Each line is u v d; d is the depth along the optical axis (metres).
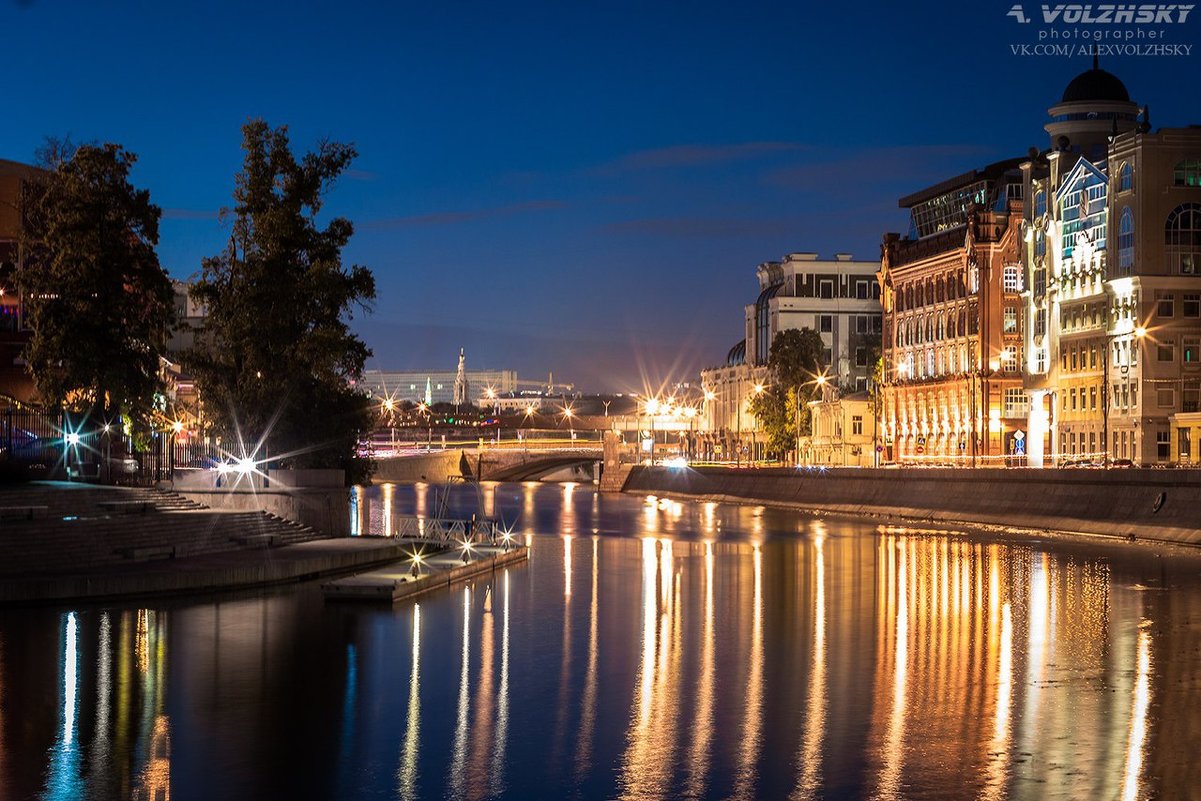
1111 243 133.62
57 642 54.88
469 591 74.12
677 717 45.16
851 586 78.00
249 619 60.94
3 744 41.34
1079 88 149.25
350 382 107.00
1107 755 40.66
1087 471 111.06
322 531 92.69
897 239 197.62
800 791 37.41
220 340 101.56
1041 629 61.94
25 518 69.62
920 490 135.50
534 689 49.16
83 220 85.31
